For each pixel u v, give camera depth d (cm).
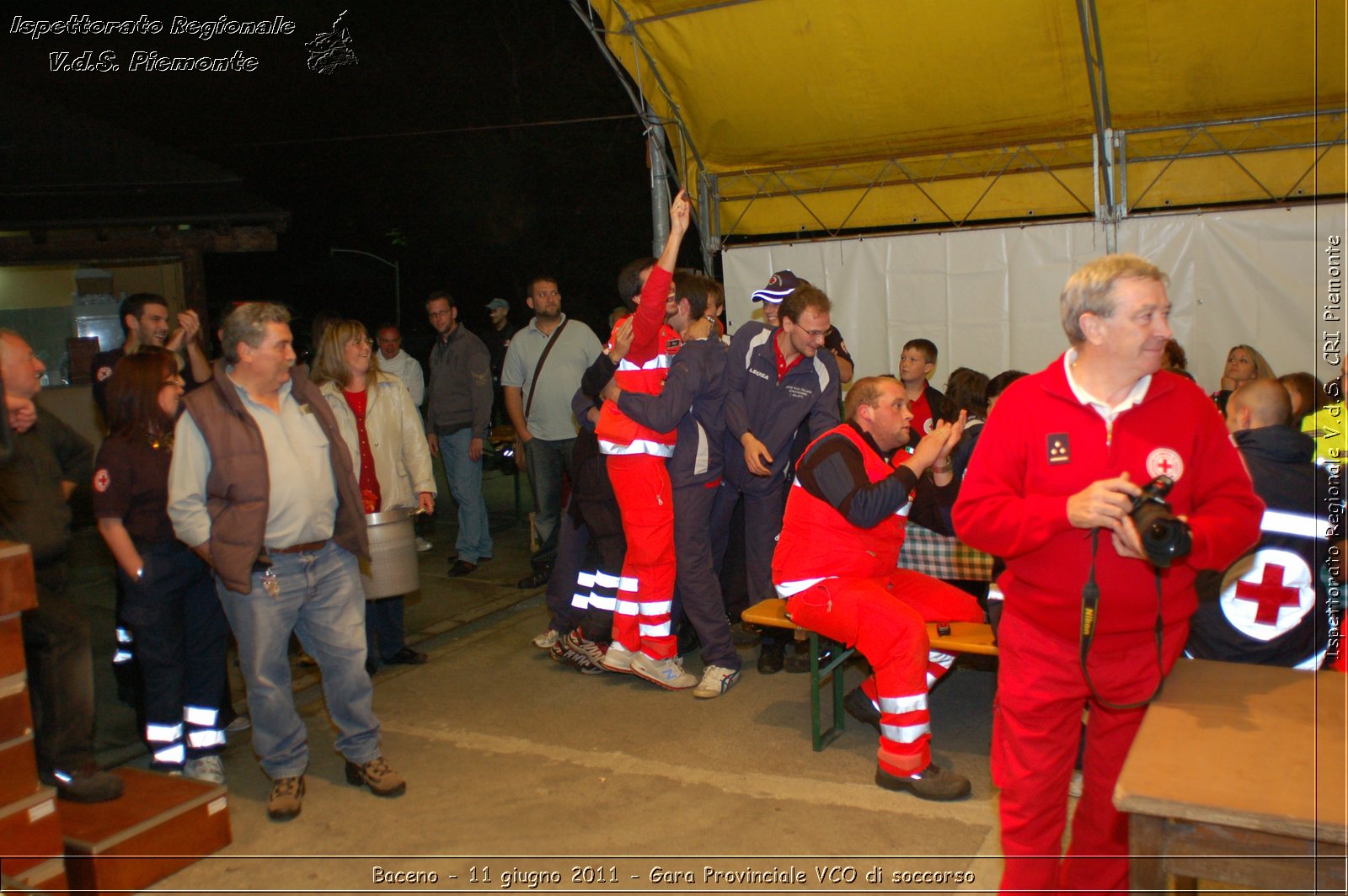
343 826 376
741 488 504
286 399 381
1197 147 648
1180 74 612
